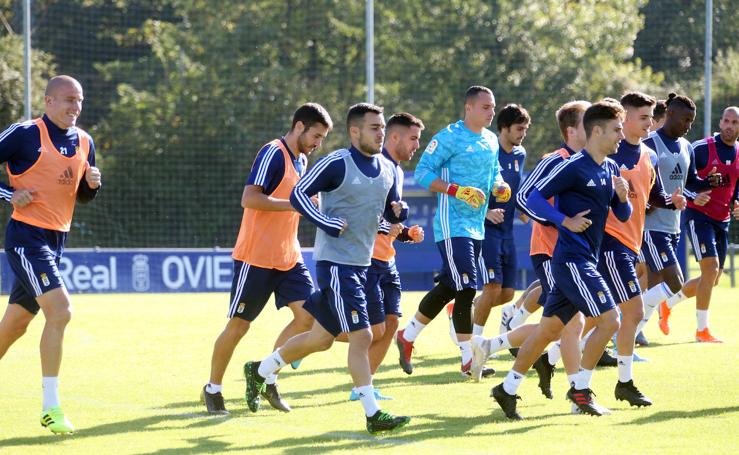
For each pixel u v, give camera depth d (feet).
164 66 160.25
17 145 37.40
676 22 152.66
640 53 167.43
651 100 42.09
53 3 160.25
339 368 52.11
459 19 161.38
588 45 165.17
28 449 33.78
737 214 57.36
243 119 154.10
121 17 165.58
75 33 161.58
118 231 147.13
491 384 46.96
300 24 162.81
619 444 33.53
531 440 34.35
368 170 36.55
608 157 42.37
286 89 156.87
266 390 40.34
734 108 58.95
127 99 152.97
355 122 36.37
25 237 37.37
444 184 47.80
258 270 40.40
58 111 37.93
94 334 67.87
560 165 37.93
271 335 67.05
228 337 40.06
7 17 161.68
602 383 46.29
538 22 162.20
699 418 37.88
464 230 48.75
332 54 162.81
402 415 38.65
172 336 66.69
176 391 45.37
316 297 37.63
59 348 36.70
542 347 38.19
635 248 41.22
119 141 150.92
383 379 48.80
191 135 152.15
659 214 55.83
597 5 173.78
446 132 49.26
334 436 35.58
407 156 45.42
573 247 37.81
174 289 108.06
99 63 163.53
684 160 56.24
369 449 33.35
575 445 33.45
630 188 41.63
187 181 151.12
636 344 59.57
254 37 161.07
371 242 37.24
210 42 159.74
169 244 148.87
